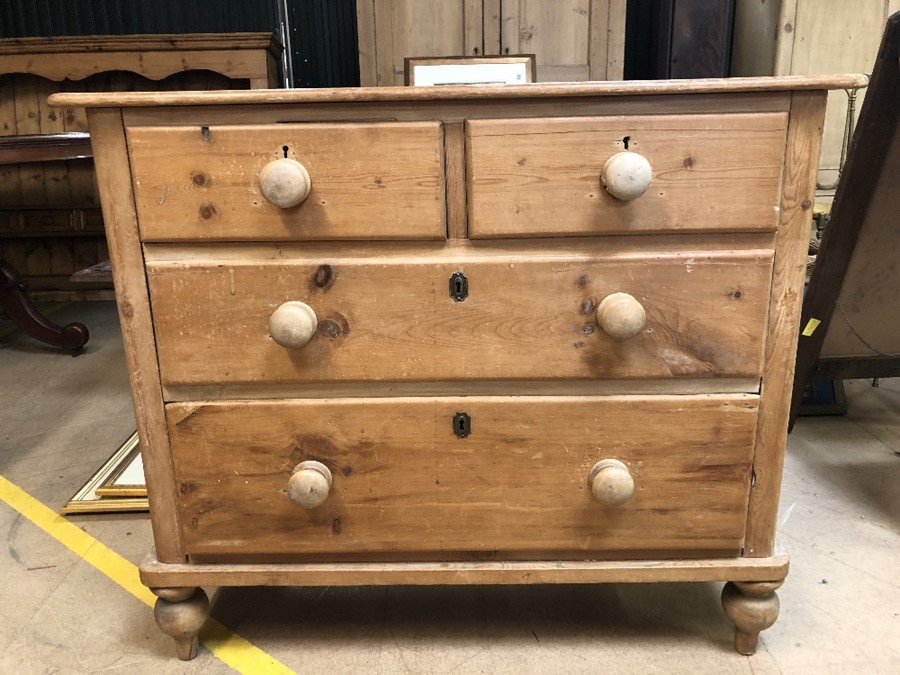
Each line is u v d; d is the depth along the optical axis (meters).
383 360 0.91
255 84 2.66
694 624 1.11
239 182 0.85
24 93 2.91
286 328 0.85
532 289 0.88
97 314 3.04
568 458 0.94
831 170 2.29
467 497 0.96
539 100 0.83
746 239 0.87
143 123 0.85
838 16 2.18
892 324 1.46
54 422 1.95
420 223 0.86
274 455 0.95
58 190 3.06
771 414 0.93
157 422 0.95
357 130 0.83
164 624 1.02
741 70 2.50
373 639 1.09
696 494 0.95
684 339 0.89
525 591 1.20
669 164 0.84
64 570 1.28
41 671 1.03
